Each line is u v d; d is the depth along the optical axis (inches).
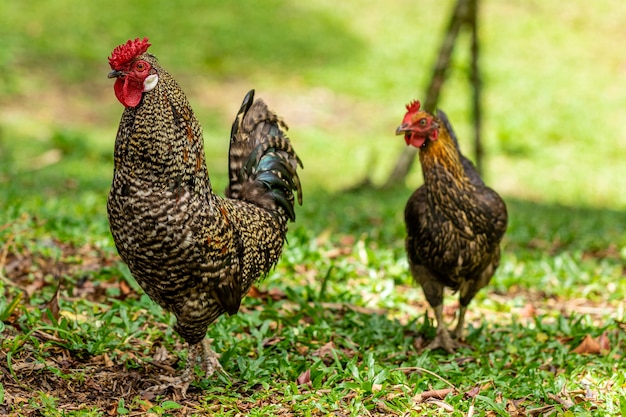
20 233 355.6
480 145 621.6
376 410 226.4
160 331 274.5
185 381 237.0
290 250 376.5
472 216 282.5
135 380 238.4
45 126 802.8
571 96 1095.6
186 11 1214.9
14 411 209.9
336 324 301.4
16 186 528.4
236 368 254.5
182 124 215.2
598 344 285.1
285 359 253.3
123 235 216.8
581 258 439.5
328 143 895.1
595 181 830.5
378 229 463.8
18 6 1118.4
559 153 924.6
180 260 215.6
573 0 1385.3
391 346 283.4
